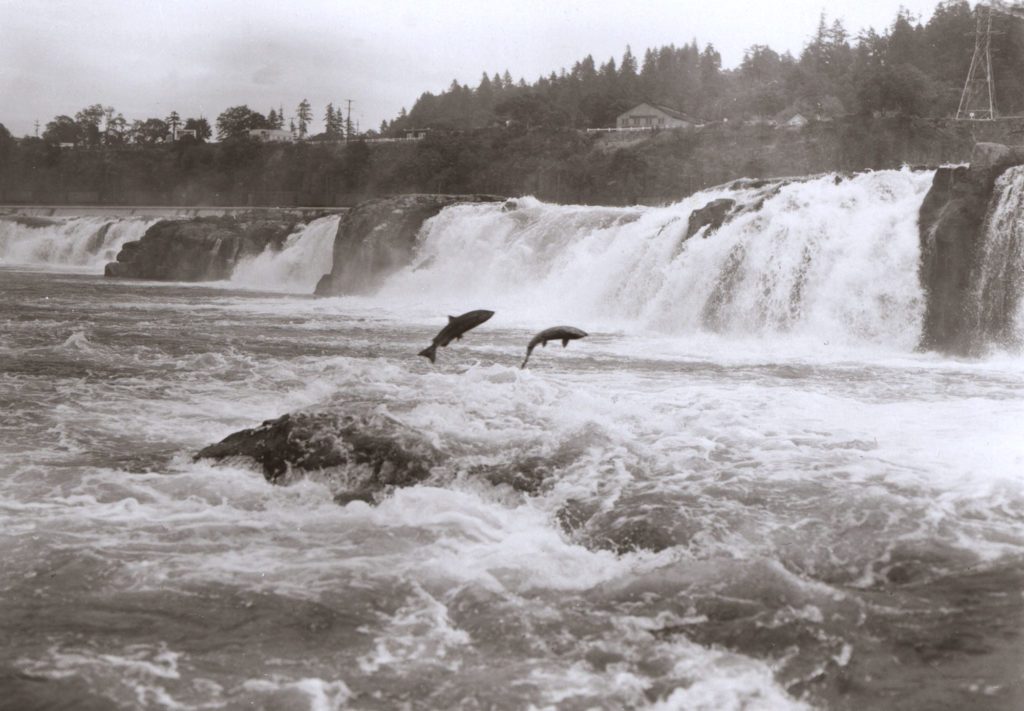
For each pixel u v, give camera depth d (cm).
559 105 13950
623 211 4197
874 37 15325
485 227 4444
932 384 1883
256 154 14000
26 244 8175
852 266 2709
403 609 786
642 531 934
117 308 3788
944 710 636
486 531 973
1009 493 1044
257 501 1062
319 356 2280
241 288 5372
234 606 783
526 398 1521
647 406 1541
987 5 11044
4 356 2144
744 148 9606
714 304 2912
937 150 8844
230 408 1580
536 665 698
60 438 1359
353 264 4794
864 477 1098
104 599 794
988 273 2434
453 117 17912
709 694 661
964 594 809
